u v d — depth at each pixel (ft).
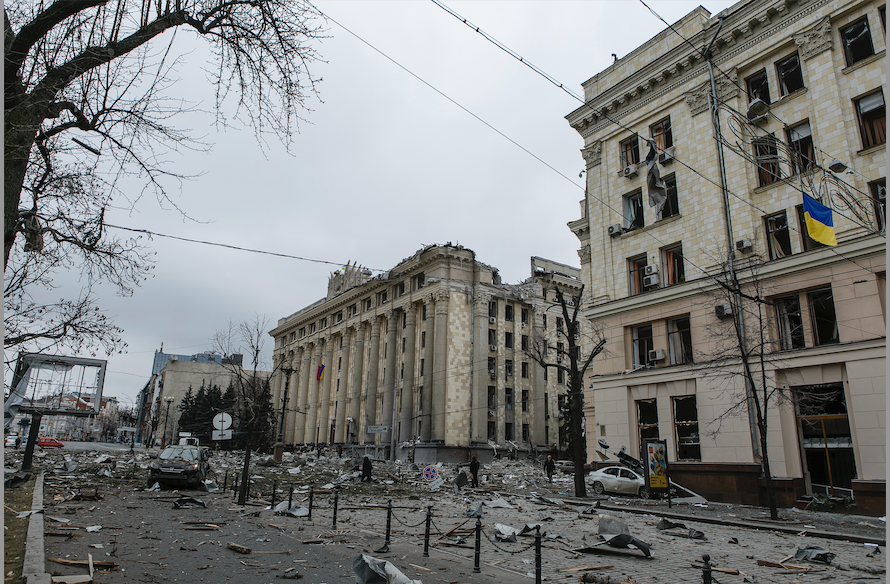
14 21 26.27
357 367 217.97
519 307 197.26
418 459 170.19
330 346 245.24
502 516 52.60
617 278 90.89
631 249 89.40
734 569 30.48
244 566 26.96
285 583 24.34
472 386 176.55
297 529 38.70
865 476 57.93
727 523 50.52
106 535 32.45
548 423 188.75
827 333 64.69
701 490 71.56
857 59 67.05
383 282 209.56
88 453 133.69
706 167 79.46
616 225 90.89
